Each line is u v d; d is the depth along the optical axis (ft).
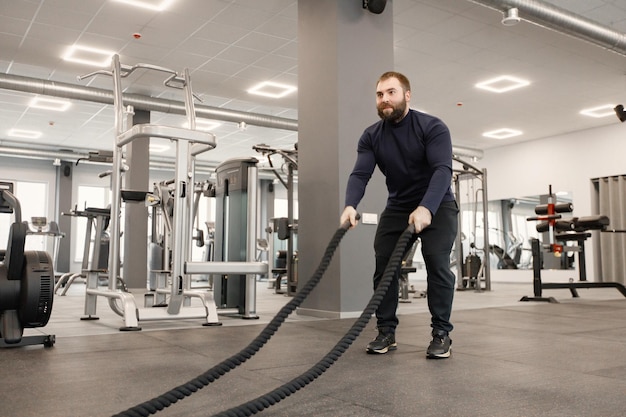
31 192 47.37
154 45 23.99
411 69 26.94
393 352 8.49
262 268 13.46
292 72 27.48
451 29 22.40
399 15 21.09
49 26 22.02
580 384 6.19
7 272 9.12
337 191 14.94
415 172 8.19
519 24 21.91
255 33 22.74
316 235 15.49
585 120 36.65
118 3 20.08
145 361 7.81
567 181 39.93
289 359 7.93
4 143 43.09
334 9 15.57
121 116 13.26
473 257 30.22
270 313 16.29
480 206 45.57
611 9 21.08
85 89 27.71
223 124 37.32
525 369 7.09
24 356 8.23
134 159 32.14
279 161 49.39
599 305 18.28
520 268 42.47
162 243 25.94
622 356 8.14
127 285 31.42
